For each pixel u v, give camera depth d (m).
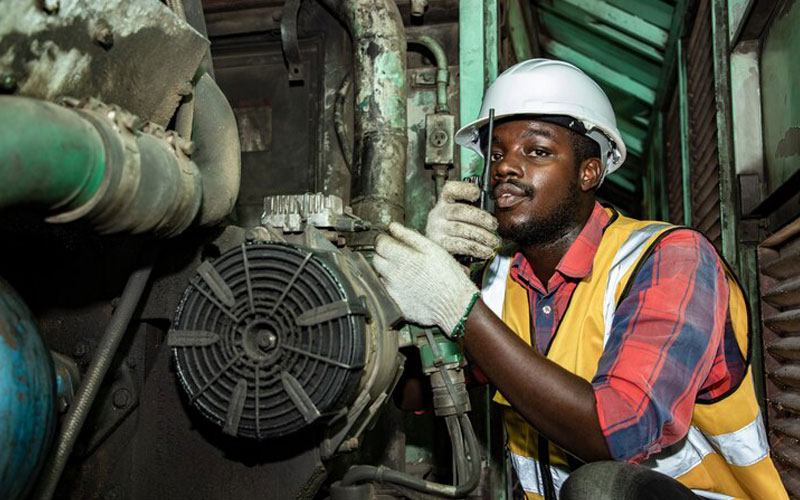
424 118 2.36
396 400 1.58
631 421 1.06
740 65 2.91
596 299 1.31
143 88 1.03
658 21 4.53
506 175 1.35
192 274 1.18
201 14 1.34
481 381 1.53
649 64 5.14
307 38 2.44
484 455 2.16
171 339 1.02
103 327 1.19
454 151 2.33
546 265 1.45
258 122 2.46
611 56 5.30
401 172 2.14
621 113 6.19
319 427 1.07
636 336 1.15
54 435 0.89
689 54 4.20
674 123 4.93
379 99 2.12
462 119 2.29
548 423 1.12
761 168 2.81
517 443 1.51
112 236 0.90
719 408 1.28
